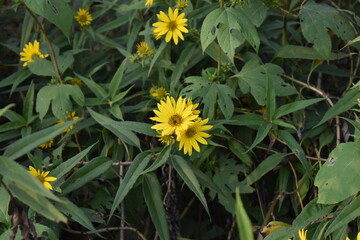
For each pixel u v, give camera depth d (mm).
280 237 998
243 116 1157
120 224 1245
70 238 1232
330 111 1147
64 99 1232
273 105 1128
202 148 1206
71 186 1045
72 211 995
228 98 1146
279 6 1267
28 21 1451
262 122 1141
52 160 1265
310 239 1026
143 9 1410
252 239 670
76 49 1396
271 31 1446
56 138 1306
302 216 1018
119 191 1006
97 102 1254
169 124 998
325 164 982
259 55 1422
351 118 1268
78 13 1420
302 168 1229
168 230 1091
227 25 1069
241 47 1340
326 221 1010
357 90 1148
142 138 1293
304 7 1248
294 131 1257
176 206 1186
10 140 1401
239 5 1144
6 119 1515
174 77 1259
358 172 961
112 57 1464
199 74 1364
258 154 1283
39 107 1234
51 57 1304
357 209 927
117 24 1434
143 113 1311
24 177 796
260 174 1196
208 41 1074
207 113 1139
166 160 1015
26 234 879
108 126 1074
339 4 1485
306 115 1308
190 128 1018
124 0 1496
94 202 1212
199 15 1250
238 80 1233
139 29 1379
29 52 1336
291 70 1383
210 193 1229
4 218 977
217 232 1412
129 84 1393
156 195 1062
